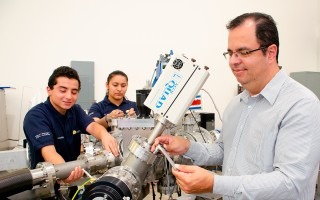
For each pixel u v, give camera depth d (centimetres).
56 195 97
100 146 138
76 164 91
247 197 69
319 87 270
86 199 74
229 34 79
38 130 128
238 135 91
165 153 82
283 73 83
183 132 140
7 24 255
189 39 286
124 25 272
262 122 82
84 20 265
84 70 260
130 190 74
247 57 76
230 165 92
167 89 85
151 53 279
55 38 261
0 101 239
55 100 136
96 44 268
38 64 260
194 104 149
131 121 115
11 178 74
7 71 258
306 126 71
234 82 297
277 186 68
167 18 280
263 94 83
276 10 303
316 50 318
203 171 72
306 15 312
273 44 76
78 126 155
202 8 286
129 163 81
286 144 72
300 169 68
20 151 165
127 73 276
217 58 293
